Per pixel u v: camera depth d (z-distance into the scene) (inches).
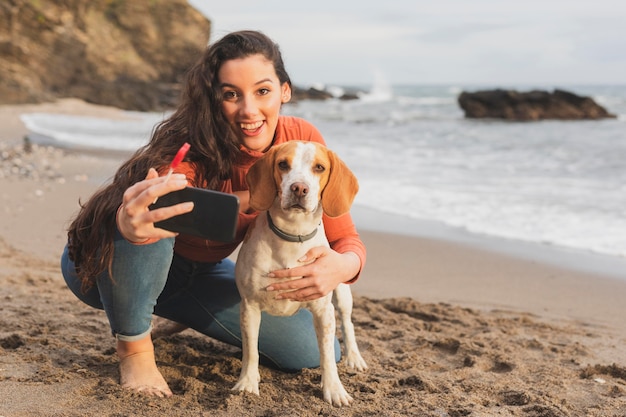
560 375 128.0
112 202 102.5
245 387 110.0
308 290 103.6
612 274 216.1
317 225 106.3
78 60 1416.1
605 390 120.6
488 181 386.6
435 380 122.4
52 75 1363.2
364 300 181.0
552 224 281.1
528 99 1131.3
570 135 730.8
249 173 105.8
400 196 342.0
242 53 107.0
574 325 168.7
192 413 101.1
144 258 103.1
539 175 410.0
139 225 91.3
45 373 114.0
